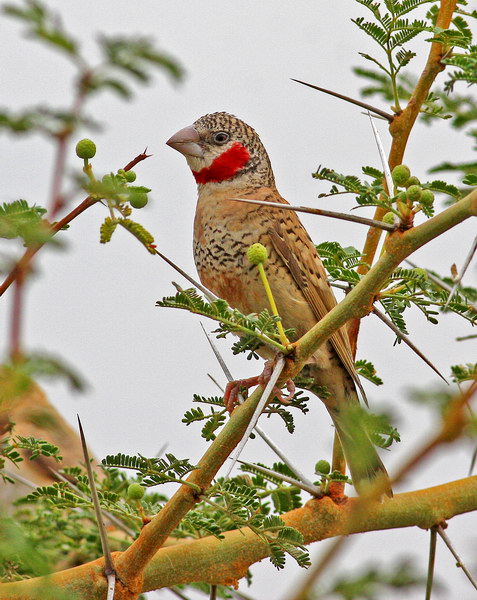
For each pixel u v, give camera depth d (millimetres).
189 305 5594
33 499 6398
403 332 6891
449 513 6754
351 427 2943
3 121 2988
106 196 4023
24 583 4543
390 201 5371
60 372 3004
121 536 8398
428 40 6777
